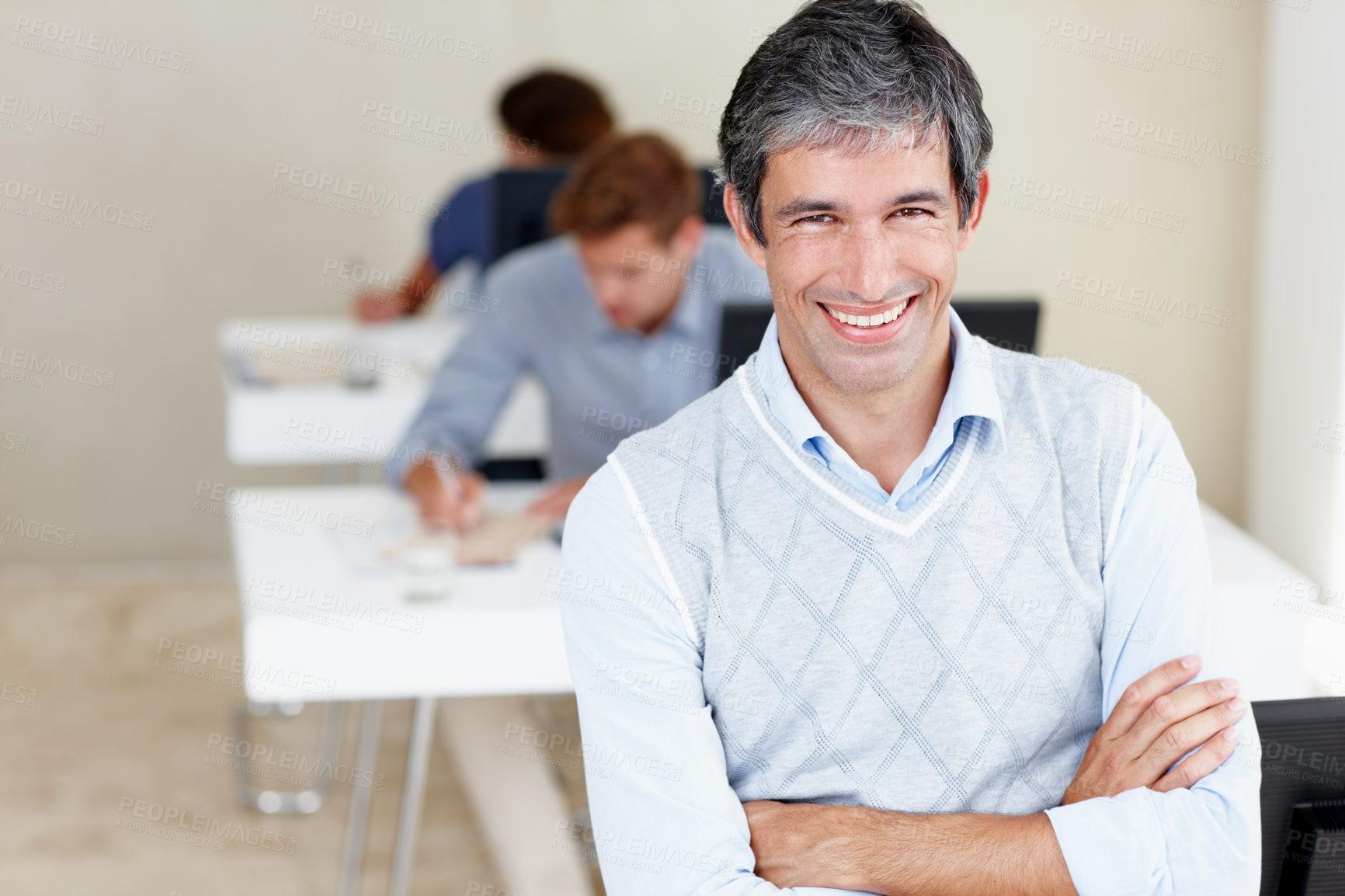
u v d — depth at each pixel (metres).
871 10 0.92
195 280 3.76
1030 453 1.02
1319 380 2.87
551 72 3.08
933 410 1.02
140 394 3.80
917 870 0.98
